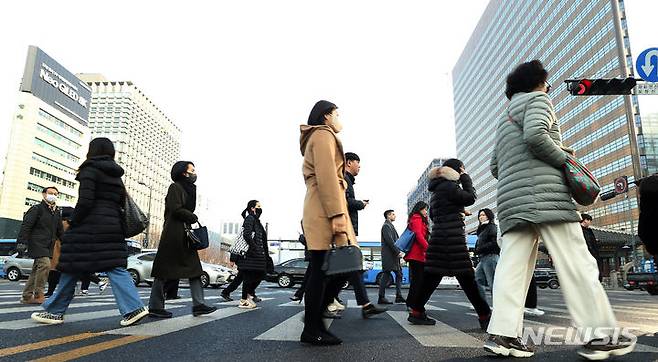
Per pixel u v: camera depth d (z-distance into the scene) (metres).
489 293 11.64
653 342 3.20
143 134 120.00
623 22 57.06
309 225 2.84
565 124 70.19
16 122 69.06
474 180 112.56
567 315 5.36
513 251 2.72
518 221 2.63
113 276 3.77
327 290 3.15
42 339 2.98
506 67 92.44
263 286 18.56
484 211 6.71
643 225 2.98
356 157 5.37
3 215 65.75
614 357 2.52
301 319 4.39
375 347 2.84
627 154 55.50
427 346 2.91
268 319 4.38
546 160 2.61
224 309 5.62
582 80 10.85
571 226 2.57
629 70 54.41
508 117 2.90
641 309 6.70
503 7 95.69
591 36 62.44
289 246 30.06
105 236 3.73
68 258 3.67
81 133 84.88
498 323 2.57
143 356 2.44
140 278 15.20
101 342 2.88
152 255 15.74
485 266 6.60
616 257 34.94
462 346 2.92
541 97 2.74
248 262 5.97
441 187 4.25
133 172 112.94
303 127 3.02
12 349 2.60
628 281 15.83
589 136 63.53
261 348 2.73
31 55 71.50
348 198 5.20
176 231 4.50
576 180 2.53
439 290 18.95
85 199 3.66
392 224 7.76
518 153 2.75
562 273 2.53
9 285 13.02
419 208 5.64
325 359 2.42
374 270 20.30
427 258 4.21
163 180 133.25
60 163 78.38
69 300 3.92
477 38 114.19
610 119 59.00
